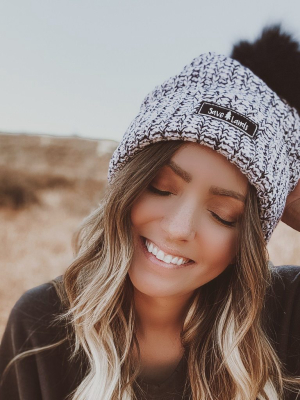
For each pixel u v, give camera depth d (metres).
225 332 1.50
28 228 8.49
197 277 1.38
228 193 1.27
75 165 11.33
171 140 1.27
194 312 1.55
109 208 1.38
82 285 1.56
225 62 1.36
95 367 1.46
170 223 1.28
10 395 1.64
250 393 1.46
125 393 1.45
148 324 1.56
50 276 6.59
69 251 7.48
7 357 1.66
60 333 1.62
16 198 10.08
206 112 1.24
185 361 1.55
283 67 1.41
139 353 1.51
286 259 5.68
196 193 1.27
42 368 1.59
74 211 9.69
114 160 1.44
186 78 1.37
